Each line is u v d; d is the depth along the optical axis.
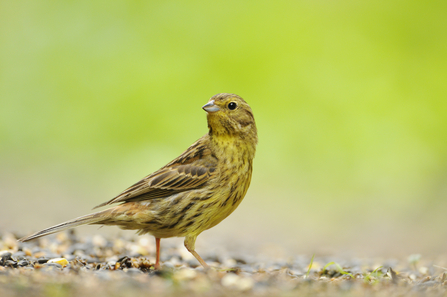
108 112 20.50
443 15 21.16
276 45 21.38
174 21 21.75
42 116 20.50
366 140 19.59
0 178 16.83
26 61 21.16
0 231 8.73
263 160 19.73
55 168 18.36
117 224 6.78
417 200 15.84
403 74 20.73
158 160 18.98
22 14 21.72
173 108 20.47
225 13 21.92
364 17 21.72
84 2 21.89
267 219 14.60
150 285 4.82
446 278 5.82
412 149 19.20
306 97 20.61
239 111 6.95
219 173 6.86
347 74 20.80
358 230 13.41
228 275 5.38
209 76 20.91
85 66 21.09
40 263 6.45
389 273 6.57
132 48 21.27
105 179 17.53
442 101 20.11
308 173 18.98
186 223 6.80
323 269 6.81
